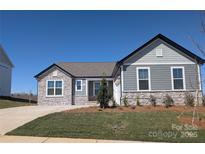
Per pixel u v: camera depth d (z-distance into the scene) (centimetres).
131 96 1858
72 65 2952
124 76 1884
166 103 1795
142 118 1210
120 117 1238
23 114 1427
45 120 1184
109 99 1641
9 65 3228
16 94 3538
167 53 1911
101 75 2705
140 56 1909
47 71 2589
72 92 2623
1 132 988
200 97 1777
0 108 1822
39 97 2545
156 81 1875
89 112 1404
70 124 1096
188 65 1892
